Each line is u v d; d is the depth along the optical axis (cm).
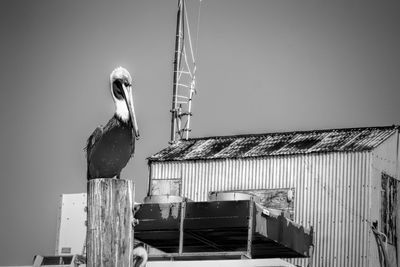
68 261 2561
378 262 3462
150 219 2544
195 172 3706
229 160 3659
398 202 3631
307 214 3516
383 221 3509
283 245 2675
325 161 3522
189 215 2502
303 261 3466
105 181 1262
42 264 2564
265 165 3609
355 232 3431
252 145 3744
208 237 2669
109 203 1259
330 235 3459
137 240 2736
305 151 3556
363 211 3434
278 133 3822
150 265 1991
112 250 1252
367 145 3491
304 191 3525
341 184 3484
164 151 3856
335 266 3434
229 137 3888
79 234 3359
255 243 2691
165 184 3738
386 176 3550
